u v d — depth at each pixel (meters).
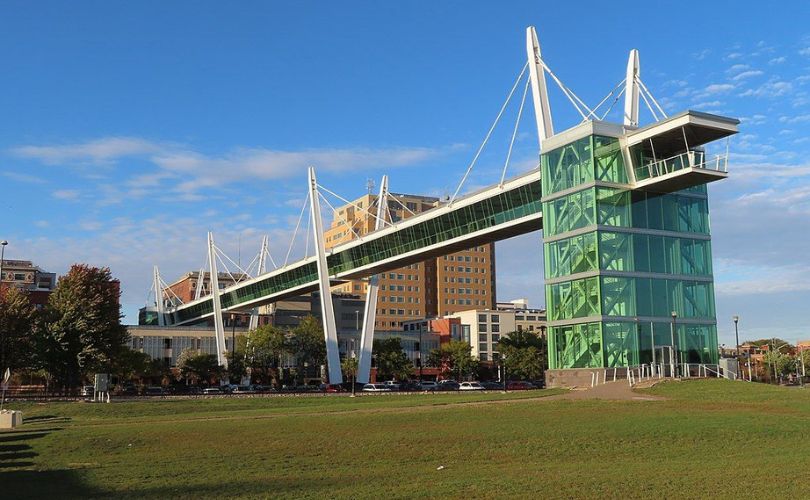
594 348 68.44
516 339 143.25
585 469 25.00
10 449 33.88
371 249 115.88
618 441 31.94
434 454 29.48
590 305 69.25
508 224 87.25
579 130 73.12
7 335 85.44
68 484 23.16
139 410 59.84
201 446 33.00
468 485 21.47
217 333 158.00
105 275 92.56
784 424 36.38
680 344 71.25
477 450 30.33
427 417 42.22
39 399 75.75
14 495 21.30
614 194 71.06
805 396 51.22
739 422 36.84
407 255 107.69
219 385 137.38
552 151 76.69
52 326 86.00
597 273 68.56
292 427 39.22
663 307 71.12
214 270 161.00
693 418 38.69
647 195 72.81
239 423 42.38
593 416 40.59
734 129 68.00
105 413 58.38
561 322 72.81
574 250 72.00
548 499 19.19
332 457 29.05
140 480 23.67
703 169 66.19
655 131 69.06
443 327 194.25
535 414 42.78
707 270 74.50
